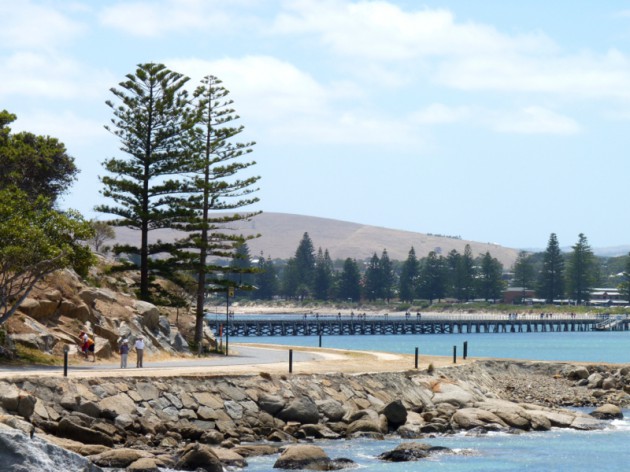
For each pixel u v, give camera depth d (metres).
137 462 34.53
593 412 57.56
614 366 79.75
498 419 51.97
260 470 37.72
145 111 82.06
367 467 39.75
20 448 23.25
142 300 81.19
